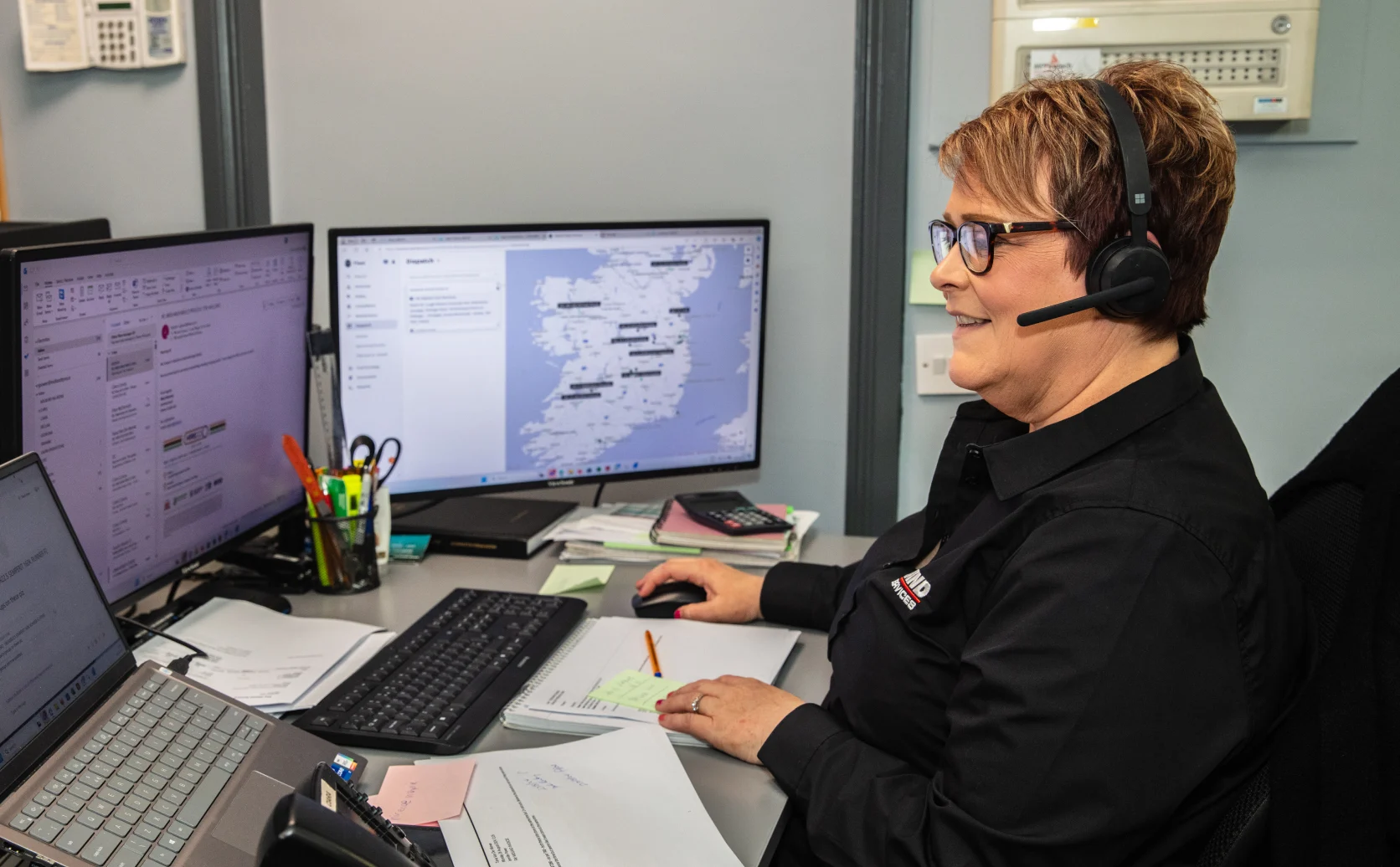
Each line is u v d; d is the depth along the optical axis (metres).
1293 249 1.78
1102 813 0.82
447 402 1.66
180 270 1.31
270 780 0.92
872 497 1.91
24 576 0.88
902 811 0.93
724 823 0.97
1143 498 0.88
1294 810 0.84
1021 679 0.86
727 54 1.83
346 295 1.58
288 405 1.56
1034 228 0.91
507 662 1.24
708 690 1.12
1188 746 0.83
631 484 1.96
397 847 0.80
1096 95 0.91
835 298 1.88
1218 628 0.84
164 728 0.92
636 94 1.87
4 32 1.99
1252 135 1.74
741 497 1.75
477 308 1.65
